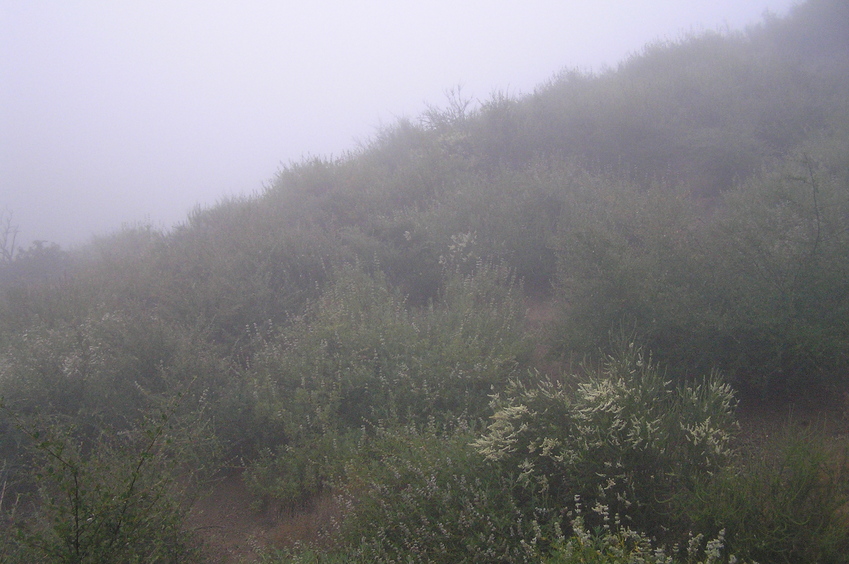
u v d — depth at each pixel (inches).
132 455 155.4
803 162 213.3
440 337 230.8
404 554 134.4
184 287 297.1
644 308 198.4
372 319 250.1
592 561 108.4
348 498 163.6
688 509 123.6
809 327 169.0
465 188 372.5
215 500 187.5
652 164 402.6
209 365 225.1
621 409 141.0
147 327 239.1
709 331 183.8
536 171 374.3
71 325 277.1
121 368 225.5
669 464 137.6
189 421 196.5
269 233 332.2
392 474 156.2
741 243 202.2
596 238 214.4
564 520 133.1
